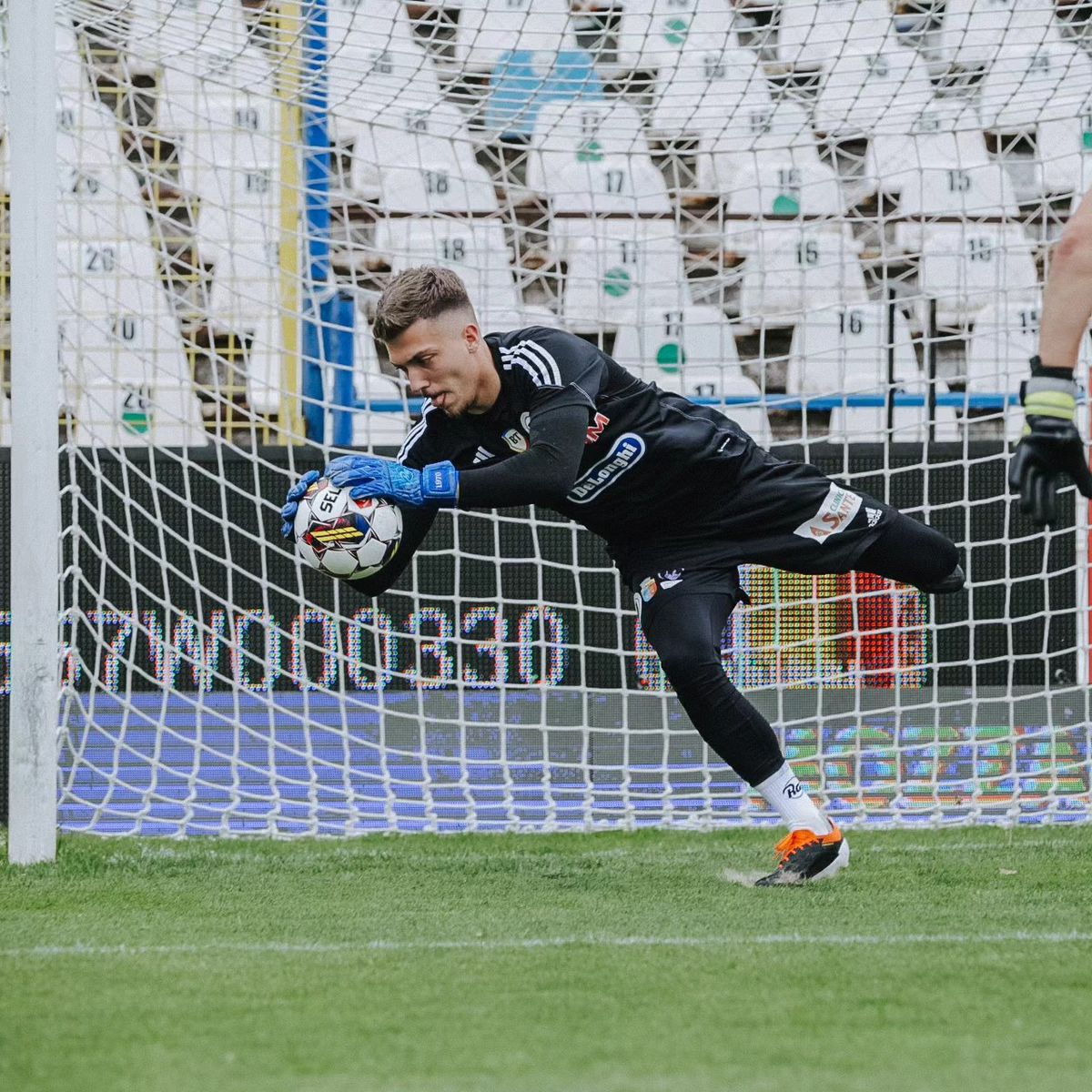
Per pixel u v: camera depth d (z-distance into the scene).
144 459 17.70
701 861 14.32
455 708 17.78
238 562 17.78
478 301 19.61
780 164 23.72
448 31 17.98
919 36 17.94
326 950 9.61
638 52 17.05
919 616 17.89
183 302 19.66
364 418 22.22
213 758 17.55
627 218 23.38
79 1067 6.66
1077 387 7.63
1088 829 16.53
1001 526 17.84
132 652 16.84
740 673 17.89
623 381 11.98
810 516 12.46
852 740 17.84
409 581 17.81
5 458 17.52
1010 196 23.50
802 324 19.09
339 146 19.70
